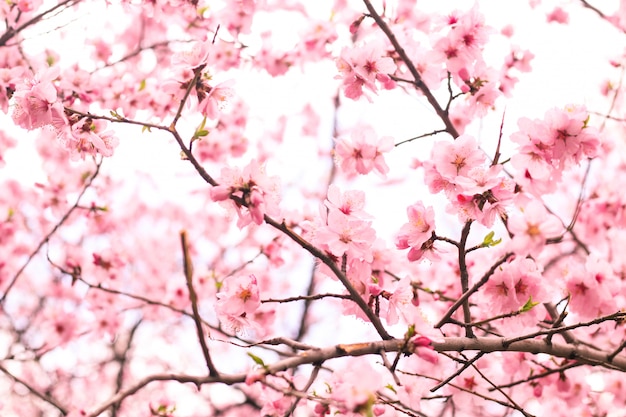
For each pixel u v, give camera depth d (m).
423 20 4.38
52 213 6.29
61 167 6.88
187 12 5.01
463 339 2.47
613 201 5.12
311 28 5.24
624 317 2.38
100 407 1.92
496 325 3.91
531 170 2.73
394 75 3.51
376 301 2.57
